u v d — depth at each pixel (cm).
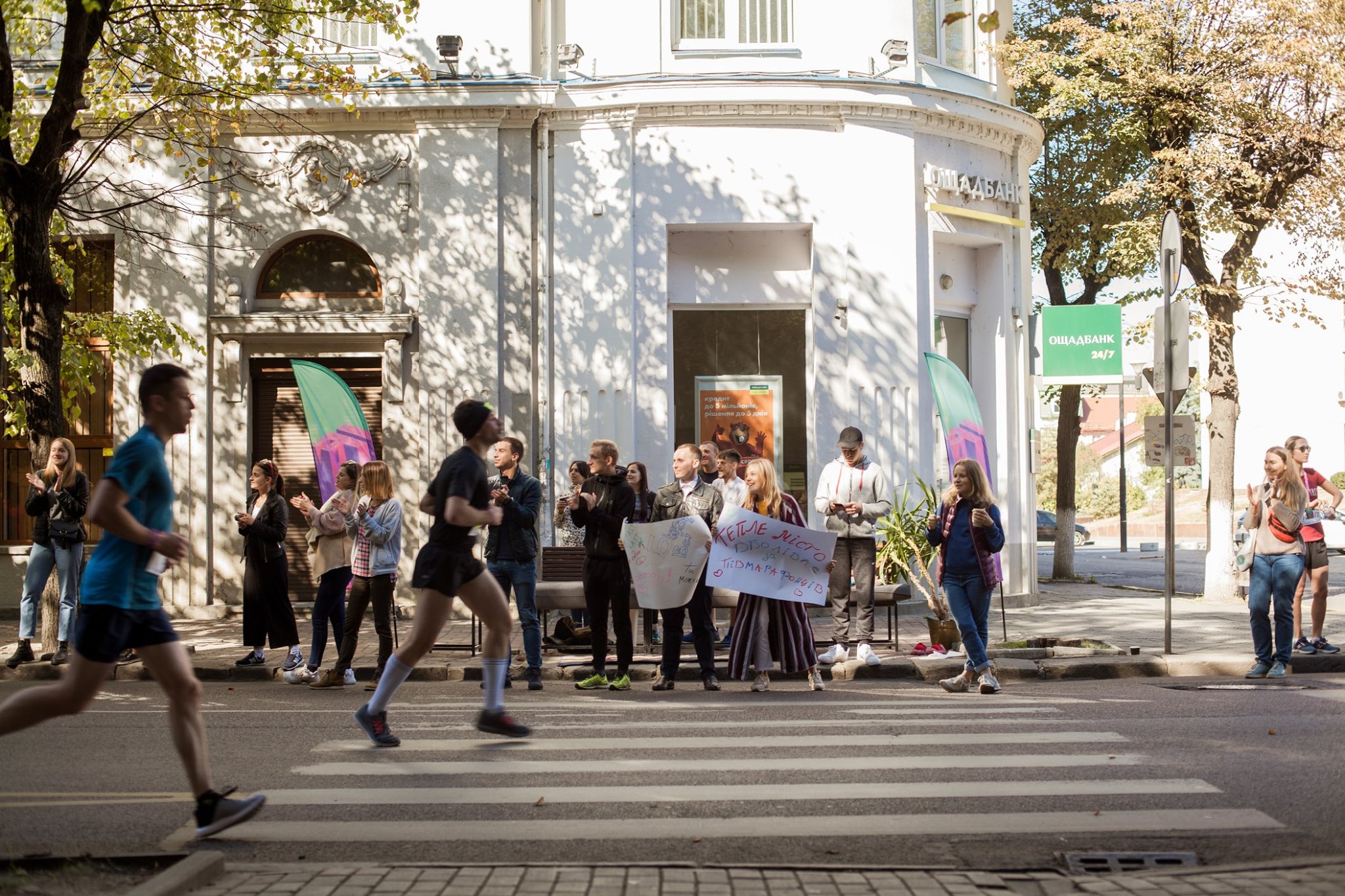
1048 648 1276
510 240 1727
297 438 1742
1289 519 1138
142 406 570
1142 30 1945
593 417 1705
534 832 579
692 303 1752
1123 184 2119
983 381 1889
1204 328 2005
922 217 1773
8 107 1180
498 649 798
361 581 1127
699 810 620
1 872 496
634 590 1248
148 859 510
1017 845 562
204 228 1728
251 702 1022
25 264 1230
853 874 508
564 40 1759
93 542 1720
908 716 905
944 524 1049
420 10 1731
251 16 1381
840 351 1722
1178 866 531
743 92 1705
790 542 1061
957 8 1914
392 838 571
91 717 934
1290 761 725
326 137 1638
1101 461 8638
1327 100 1936
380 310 1745
